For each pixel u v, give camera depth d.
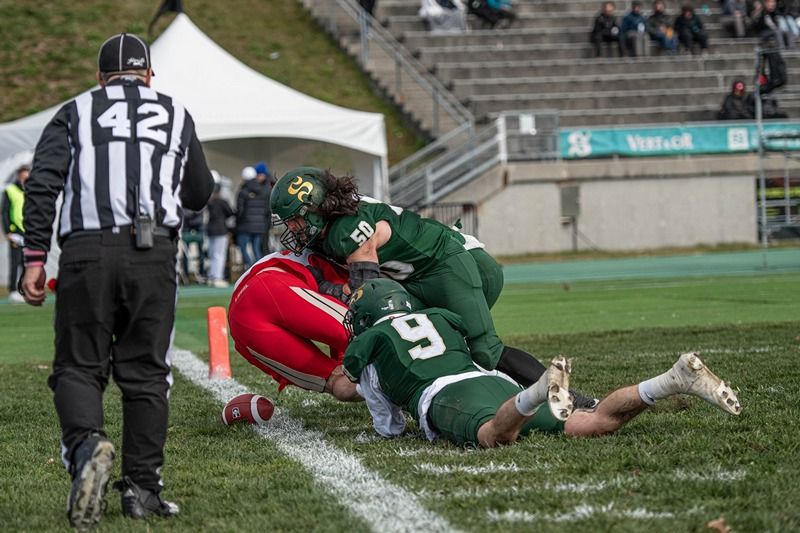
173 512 13.28
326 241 18.17
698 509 12.47
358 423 19.70
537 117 81.19
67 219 13.30
